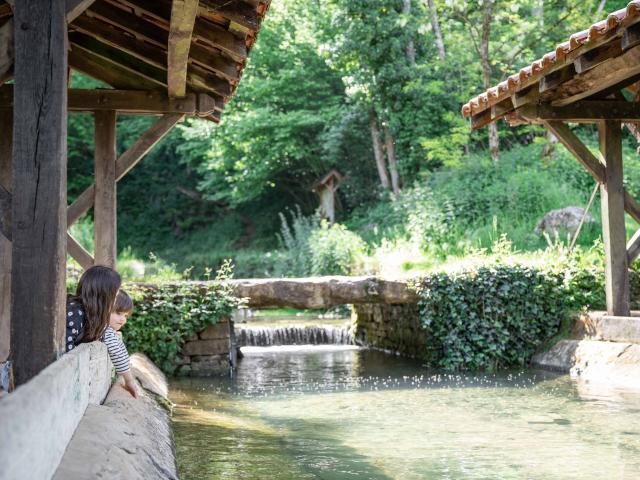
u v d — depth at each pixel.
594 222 14.66
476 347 11.10
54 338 3.74
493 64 20.97
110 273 4.59
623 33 7.09
